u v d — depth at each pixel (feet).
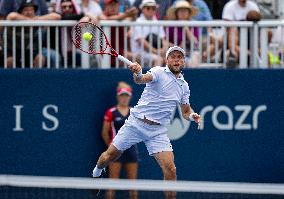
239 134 112.27
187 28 111.04
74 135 111.96
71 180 73.87
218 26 111.34
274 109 111.86
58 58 111.55
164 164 86.63
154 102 86.02
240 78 111.04
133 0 127.75
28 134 112.06
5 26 110.73
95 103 111.14
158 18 121.49
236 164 112.68
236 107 111.65
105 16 118.11
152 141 87.04
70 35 111.65
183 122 111.86
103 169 92.99
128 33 111.45
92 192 87.35
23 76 110.83
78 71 110.63
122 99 108.58
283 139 112.37
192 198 89.56
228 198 88.84
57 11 119.34
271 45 113.91
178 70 85.76
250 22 111.86
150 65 110.93
